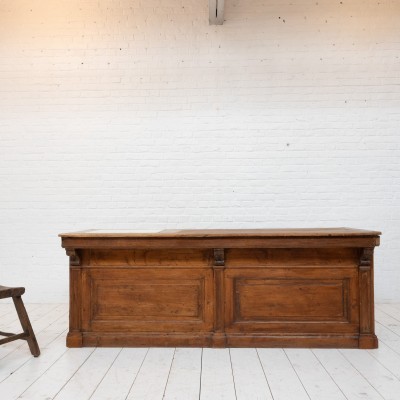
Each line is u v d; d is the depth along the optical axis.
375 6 4.89
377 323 3.83
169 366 2.73
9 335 2.94
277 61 4.89
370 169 4.80
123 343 3.11
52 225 4.86
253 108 4.87
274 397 2.27
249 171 4.83
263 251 3.11
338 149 4.82
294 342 3.06
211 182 4.84
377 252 4.77
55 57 4.95
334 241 3.01
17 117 4.93
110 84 4.92
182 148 4.86
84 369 2.69
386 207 4.77
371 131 4.82
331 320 3.08
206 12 4.94
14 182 4.88
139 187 4.86
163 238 3.06
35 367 2.73
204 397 2.27
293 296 3.09
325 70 4.87
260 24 4.91
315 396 2.27
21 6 4.98
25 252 4.85
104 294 3.15
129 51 4.93
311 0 4.92
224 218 4.82
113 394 2.32
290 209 4.80
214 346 3.06
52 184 4.87
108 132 4.89
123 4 4.97
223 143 4.86
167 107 4.89
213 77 4.89
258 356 2.90
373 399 2.23
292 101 4.86
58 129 4.91
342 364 2.74
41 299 4.83
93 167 4.88
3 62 4.96
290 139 4.84
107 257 3.16
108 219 4.84
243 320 3.10
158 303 3.13
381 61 4.86
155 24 4.94
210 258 3.13
